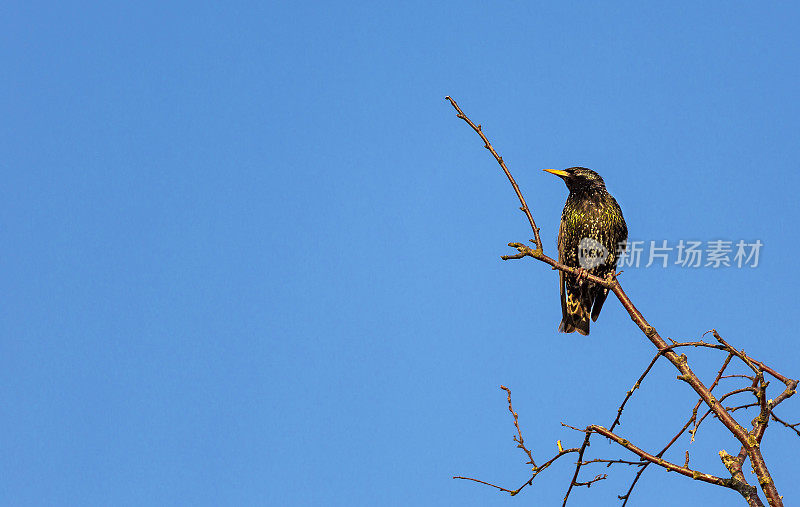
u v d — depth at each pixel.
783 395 6.71
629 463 6.83
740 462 6.67
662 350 6.73
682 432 6.77
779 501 6.10
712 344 6.69
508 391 7.45
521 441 7.29
